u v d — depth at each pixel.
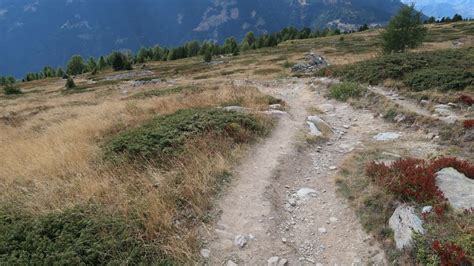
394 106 15.98
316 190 9.32
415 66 22.22
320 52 64.12
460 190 7.49
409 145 11.97
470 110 13.86
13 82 102.38
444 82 17.44
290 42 108.25
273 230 7.55
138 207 7.60
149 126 13.43
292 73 40.19
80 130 15.23
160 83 48.59
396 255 6.14
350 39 90.62
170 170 9.70
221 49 108.94
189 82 44.38
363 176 9.41
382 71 22.34
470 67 19.59
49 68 117.81
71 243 6.42
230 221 7.75
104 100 34.12
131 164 10.11
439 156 10.40
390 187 8.00
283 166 10.55
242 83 34.25
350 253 6.72
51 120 23.14
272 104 19.25
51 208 8.06
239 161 10.62
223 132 12.23
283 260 6.58
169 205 7.79
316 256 6.83
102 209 7.58
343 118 16.91
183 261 6.41
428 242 6.01
